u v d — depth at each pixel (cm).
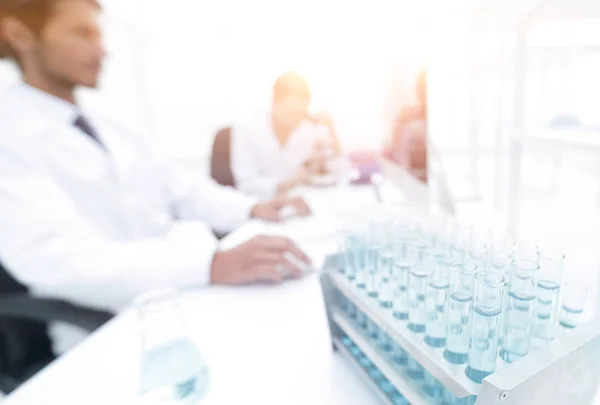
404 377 36
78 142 111
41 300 67
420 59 76
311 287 66
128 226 119
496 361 31
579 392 33
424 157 73
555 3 73
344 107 181
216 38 214
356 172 150
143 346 48
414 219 53
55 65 108
